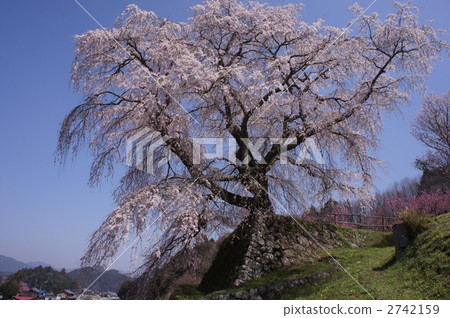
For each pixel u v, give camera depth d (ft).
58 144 42.55
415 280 28.84
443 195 88.63
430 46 47.01
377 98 51.49
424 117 98.02
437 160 98.89
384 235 61.72
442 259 28.71
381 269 35.37
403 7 47.47
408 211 38.58
